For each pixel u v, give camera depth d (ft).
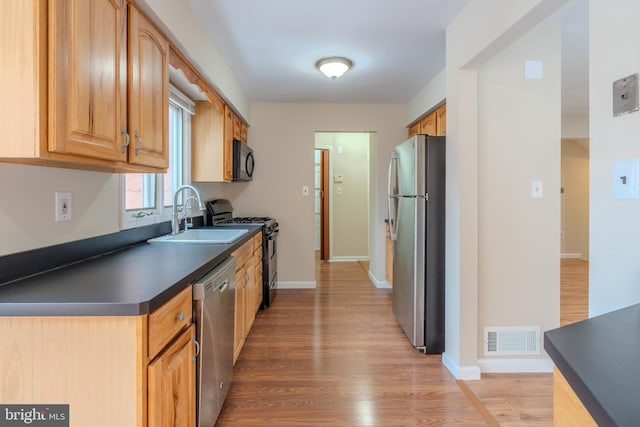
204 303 4.61
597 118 3.59
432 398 6.45
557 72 7.34
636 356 2.08
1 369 3.19
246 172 12.40
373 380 7.07
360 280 15.71
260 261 10.86
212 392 5.04
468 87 7.02
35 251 4.19
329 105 13.97
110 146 4.08
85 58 3.56
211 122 9.86
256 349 8.46
